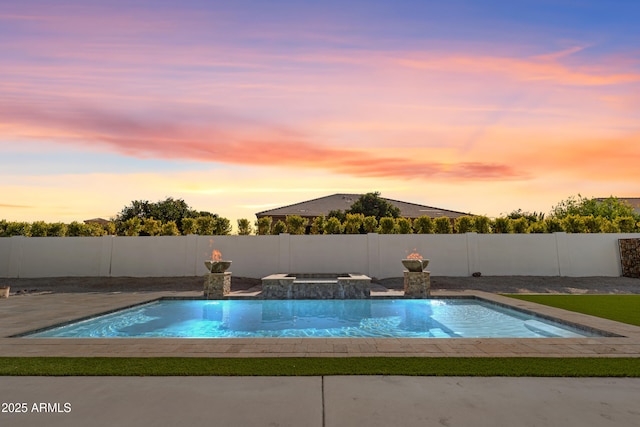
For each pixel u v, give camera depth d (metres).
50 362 4.59
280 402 3.27
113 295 12.31
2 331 6.61
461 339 5.89
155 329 8.28
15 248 17.23
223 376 4.04
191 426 2.79
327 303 11.52
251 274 16.89
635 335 6.11
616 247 16.16
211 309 10.79
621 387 3.68
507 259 16.45
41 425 2.82
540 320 8.21
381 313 10.14
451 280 15.42
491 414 3.02
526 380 3.90
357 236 16.89
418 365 4.45
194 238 17.14
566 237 16.38
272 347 5.40
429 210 34.41
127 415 3.00
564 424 2.84
